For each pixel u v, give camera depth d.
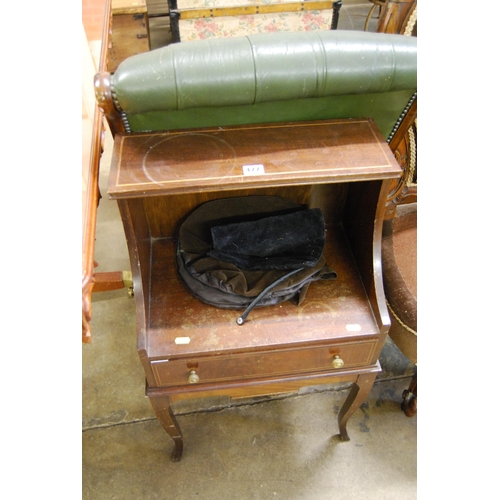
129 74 0.71
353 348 0.93
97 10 1.31
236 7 2.04
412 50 0.78
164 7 2.69
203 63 0.72
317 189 1.07
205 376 0.94
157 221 1.06
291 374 0.98
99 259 1.67
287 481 1.24
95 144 0.89
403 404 1.35
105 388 1.41
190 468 1.26
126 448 1.30
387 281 1.11
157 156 0.77
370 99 0.85
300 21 2.14
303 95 0.79
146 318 0.92
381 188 0.83
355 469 1.26
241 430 1.33
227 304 0.92
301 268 0.94
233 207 1.04
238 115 0.83
